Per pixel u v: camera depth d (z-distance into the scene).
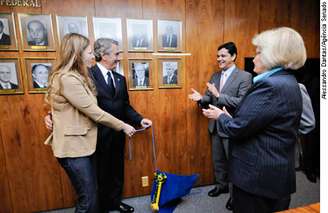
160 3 2.06
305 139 2.50
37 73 1.89
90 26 1.93
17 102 1.89
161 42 2.11
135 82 2.10
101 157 1.88
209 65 2.26
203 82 2.27
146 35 2.06
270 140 1.01
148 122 1.96
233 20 2.25
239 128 1.03
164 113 2.22
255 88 1.01
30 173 2.00
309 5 2.44
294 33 0.98
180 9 2.11
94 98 1.40
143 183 2.28
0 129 1.88
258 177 1.03
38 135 1.97
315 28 2.49
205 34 2.21
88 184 1.36
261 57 1.04
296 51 0.97
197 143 2.36
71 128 1.28
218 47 2.20
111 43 1.72
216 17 2.21
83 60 1.33
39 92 1.91
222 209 2.04
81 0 1.89
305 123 1.22
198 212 2.00
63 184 2.09
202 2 2.15
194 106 2.29
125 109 1.98
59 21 1.87
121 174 2.04
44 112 1.95
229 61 2.02
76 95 1.25
